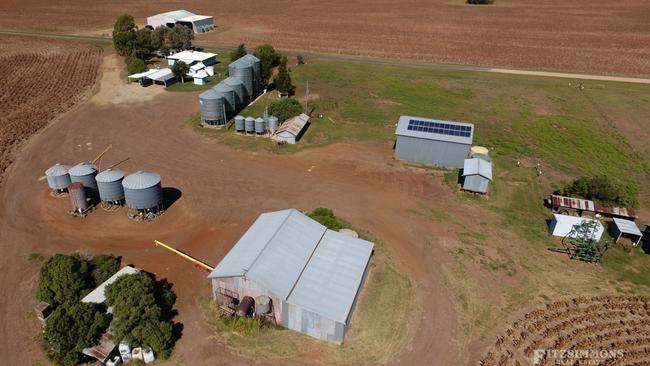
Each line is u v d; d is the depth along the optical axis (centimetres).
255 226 3853
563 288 3862
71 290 3306
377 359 3127
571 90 8638
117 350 3014
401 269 3975
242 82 7231
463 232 4519
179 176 5331
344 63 10069
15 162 5491
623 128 7069
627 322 3528
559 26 14775
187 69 8562
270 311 3272
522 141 6519
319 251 3669
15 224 4359
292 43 11925
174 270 3847
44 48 10581
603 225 4709
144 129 6506
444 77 9206
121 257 3975
